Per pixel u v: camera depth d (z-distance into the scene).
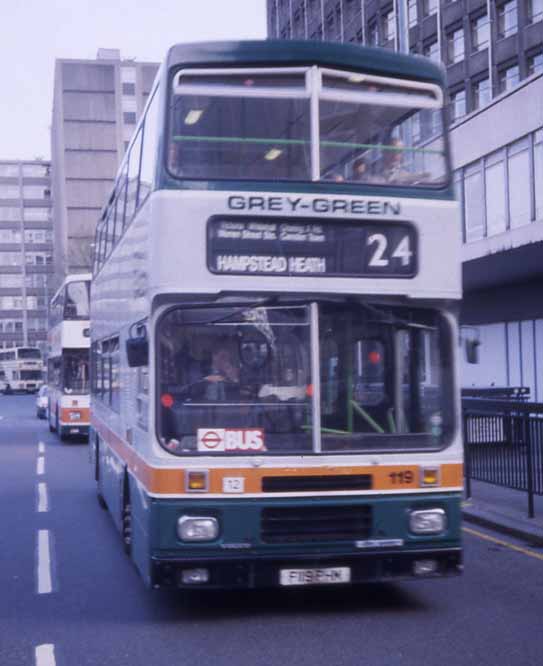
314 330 7.04
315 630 6.92
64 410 27.69
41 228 130.75
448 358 7.26
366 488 6.97
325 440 6.95
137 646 6.58
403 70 7.53
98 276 13.90
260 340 7.01
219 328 7.00
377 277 7.16
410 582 8.59
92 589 8.50
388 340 7.18
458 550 7.09
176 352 6.95
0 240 129.38
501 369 29.56
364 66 7.44
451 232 7.36
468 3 38.88
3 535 11.65
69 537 11.44
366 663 6.04
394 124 7.45
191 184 7.02
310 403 6.97
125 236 9.42
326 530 6.89
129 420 8.82
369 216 7.19
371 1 47.03
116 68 97.94
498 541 10.65
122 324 9.62
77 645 6.64
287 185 7.11
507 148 24.48
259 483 6.84
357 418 7.05
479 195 26.08
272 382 6.98
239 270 6.99
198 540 6.77
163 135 7.08
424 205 7.31
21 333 129.12
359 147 7.32
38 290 130.00
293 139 7.23
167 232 6.96
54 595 8.27
